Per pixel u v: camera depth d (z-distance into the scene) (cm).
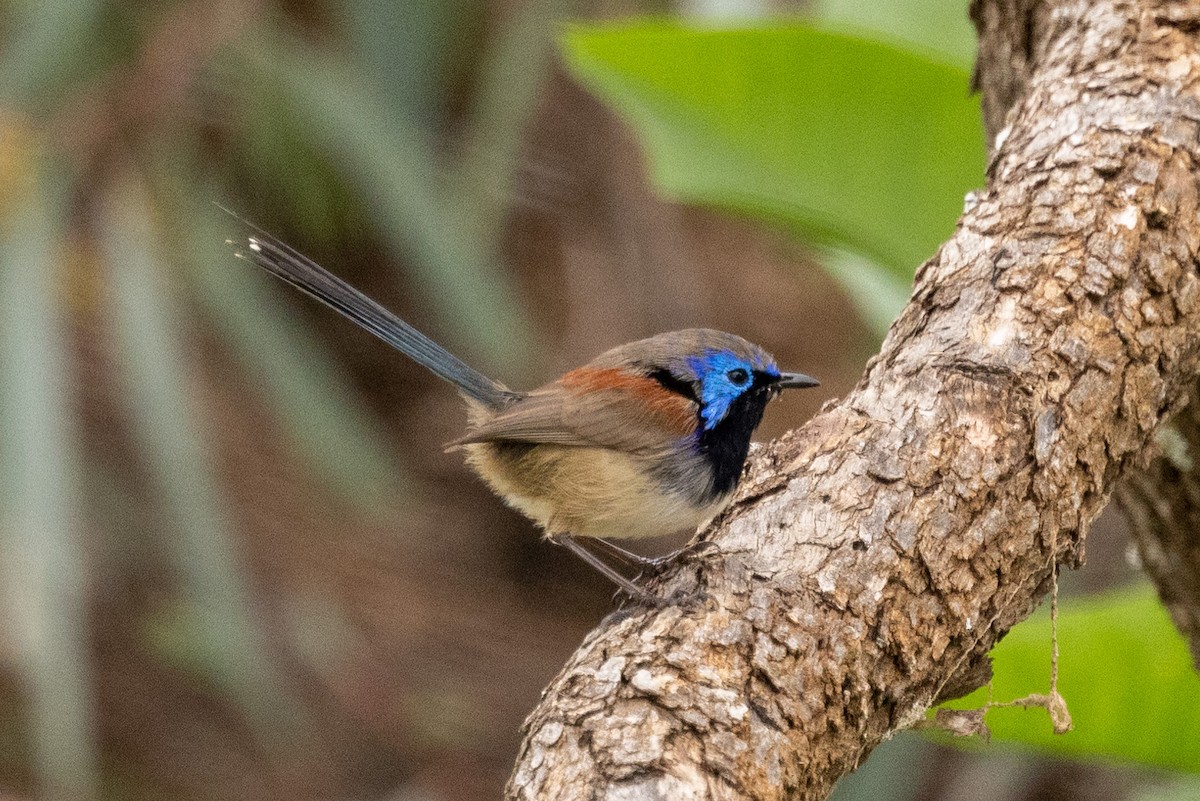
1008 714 700
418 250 1359
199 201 1375
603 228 1617
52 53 1241
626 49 799
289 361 1414
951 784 1399
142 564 1631
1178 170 632
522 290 1680
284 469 1630
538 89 1535
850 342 1661
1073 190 633
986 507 549
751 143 826
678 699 493
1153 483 716
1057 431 566
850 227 842
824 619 524
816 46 777
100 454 1619
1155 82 670
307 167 1488
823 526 552
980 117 802
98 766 1499
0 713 1512
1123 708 690
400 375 1741
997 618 557
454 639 1617
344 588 1606
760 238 1731
